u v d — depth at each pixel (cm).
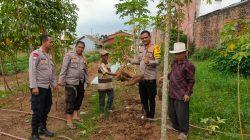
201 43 1173
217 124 374
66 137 366
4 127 408
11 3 455
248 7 840
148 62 361
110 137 361
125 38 620
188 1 304
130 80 399
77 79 389
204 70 716
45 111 360
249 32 261
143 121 391
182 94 330
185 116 334
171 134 361
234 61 645
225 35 267
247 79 600
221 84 541
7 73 1044
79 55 393
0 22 458
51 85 356
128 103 475
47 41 345
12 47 512
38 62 342
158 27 348
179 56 327
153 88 368
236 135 344
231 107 424
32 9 470
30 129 399
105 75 419
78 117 413
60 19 524
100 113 422
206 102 445
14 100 545
